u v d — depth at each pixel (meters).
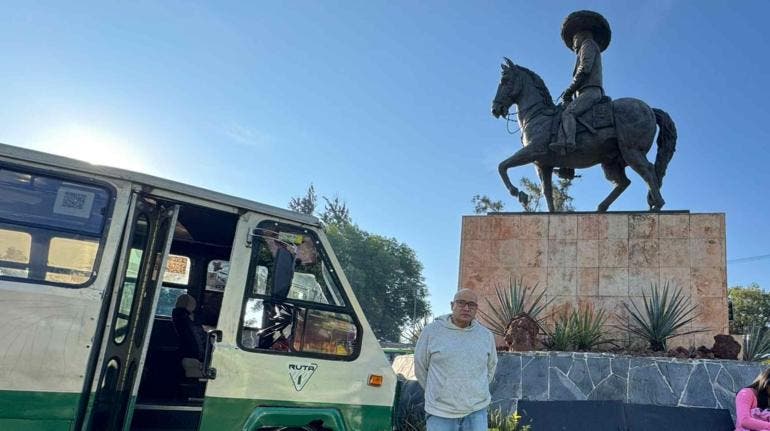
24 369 4.28
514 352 9.26
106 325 4.63
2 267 4.42
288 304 5.32
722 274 10.98
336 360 5.38
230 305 5.10
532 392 8.79
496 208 36.97
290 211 5.51
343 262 55.62
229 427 4.88
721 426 8.16
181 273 6.92
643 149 12.24
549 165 13.02
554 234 12.06
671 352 9.40
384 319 57.25
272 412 5.02
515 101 13.48
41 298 4.41
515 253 12.20
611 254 11.63
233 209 5.32
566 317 10.80
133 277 5.16
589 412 8.39
